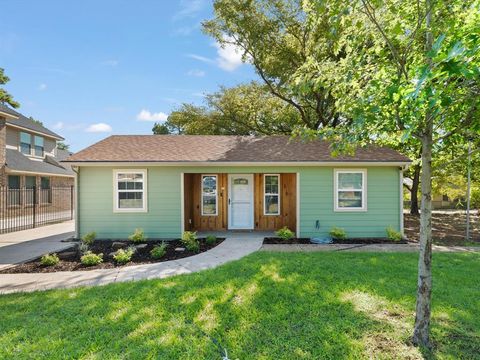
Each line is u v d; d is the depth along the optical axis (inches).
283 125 759.7
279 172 384.5
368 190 380.5
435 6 114.2
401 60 121.0
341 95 148.8
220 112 804.6
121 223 383.2
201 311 155.6
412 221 560.4
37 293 185.2
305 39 567.8
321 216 381.1
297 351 119.3
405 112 112.9
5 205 617.0
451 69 73.2
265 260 254.2
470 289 180.7
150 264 255.9
